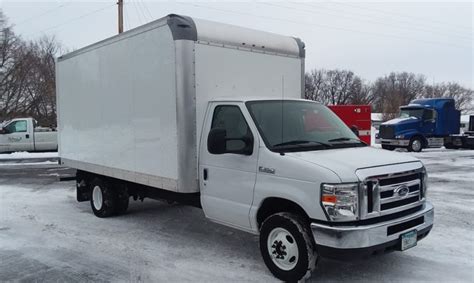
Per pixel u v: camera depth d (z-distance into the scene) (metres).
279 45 6.79
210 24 5.99
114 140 7.45
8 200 10.29
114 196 8.14
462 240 6.48
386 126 23.92
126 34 6.86
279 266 4.91
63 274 5.26
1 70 46.44
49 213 8.78
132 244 6.47
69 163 9.37
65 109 9.41
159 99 6.13
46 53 53.91
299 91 7.13
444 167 16.39
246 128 5.29
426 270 5.23
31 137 21.62
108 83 7.54
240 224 5.37
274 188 4.84
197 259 5.74
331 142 5.37
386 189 4.52
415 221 4.79
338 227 4.30
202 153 5.79
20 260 5.81
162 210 8.84
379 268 5.29
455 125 25.02
